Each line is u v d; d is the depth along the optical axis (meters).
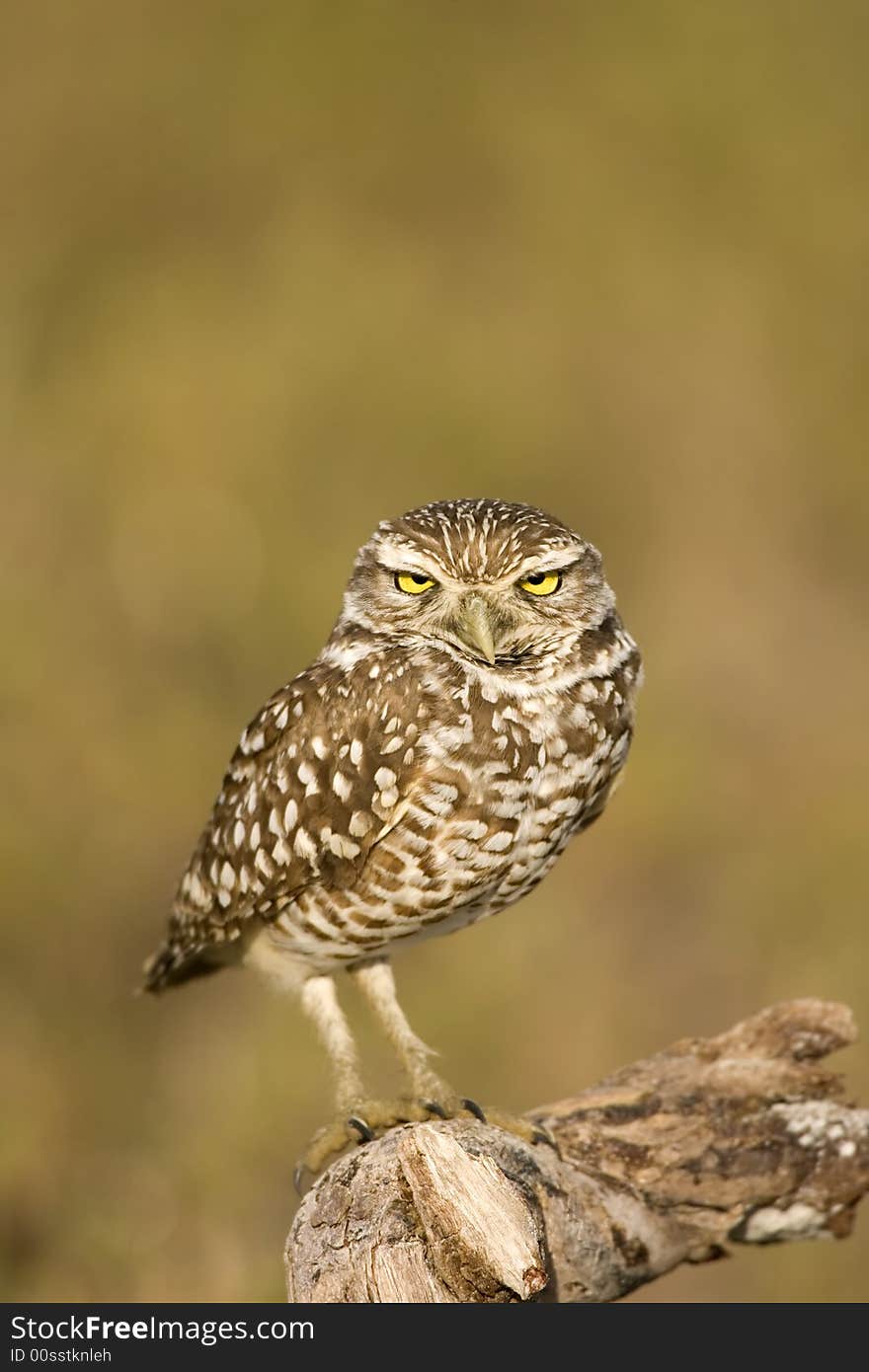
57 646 15.17
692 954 14.62
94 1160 12.23
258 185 19.81
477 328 19.09
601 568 7.93
